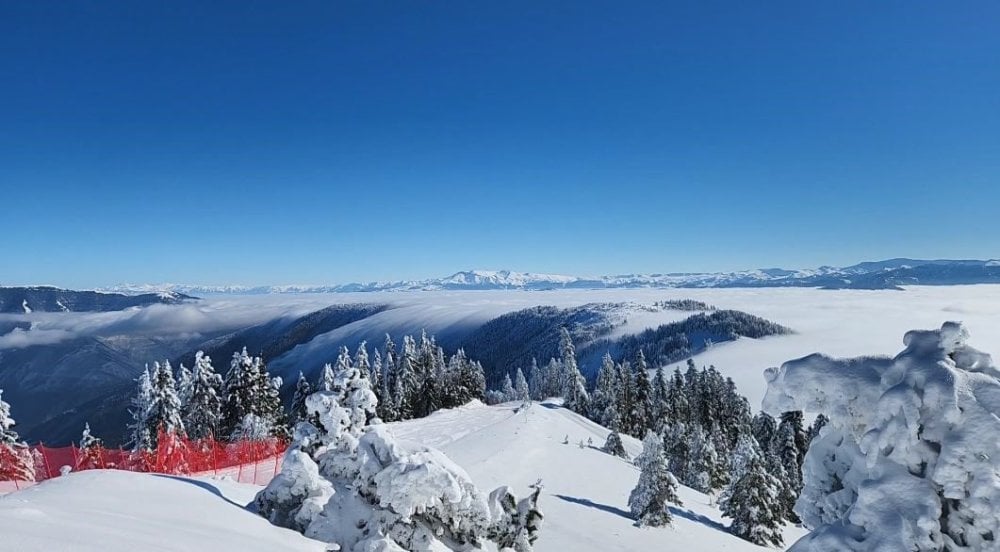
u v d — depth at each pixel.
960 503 3.83
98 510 7.16
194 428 46.44
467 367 81.50
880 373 4.47
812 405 4.69
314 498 10.69
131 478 9.64
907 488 3.94
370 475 9.88
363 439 10.34
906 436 3.98
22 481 22.00
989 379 3.98
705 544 29.42
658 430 74.62
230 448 30.58
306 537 9.60
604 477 41.00
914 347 4.39
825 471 4.89
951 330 4.22
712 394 84.00
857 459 4.52
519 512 11.87
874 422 4.41
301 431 11.70
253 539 7.95
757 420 78.38
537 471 39.09
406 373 73.62
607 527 29.17
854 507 4.08
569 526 28.50
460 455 39.84
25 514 5.81
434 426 54.91
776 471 45.50
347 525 9.72
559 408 78.12
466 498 9.72
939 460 3.81
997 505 3.59
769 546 33.09
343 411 11.52
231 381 48.81
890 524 3.88
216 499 10.12
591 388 165.75
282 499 10.73
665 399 84.06
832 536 4.12
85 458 24.64
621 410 78.94
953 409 3.83
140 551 5.43
